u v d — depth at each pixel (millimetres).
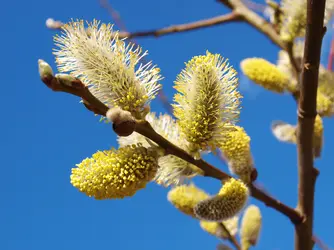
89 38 215
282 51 347
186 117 220
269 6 317
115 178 202
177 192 275
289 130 326
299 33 310
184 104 219
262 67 316
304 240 272
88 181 202
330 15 299
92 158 207
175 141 235
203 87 216
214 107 218
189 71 218
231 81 219
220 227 318
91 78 215
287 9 313
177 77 219
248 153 256
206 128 219
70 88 194
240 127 263
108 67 215
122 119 197
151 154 211
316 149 302
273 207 267
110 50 216
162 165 247
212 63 216
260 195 262
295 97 320
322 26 224
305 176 269
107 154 208
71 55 215
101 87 215
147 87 217
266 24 382
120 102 215
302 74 240
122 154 208
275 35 372
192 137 221
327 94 317
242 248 313
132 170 203
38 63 192
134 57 217
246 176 256
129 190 204
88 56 214
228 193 231
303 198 270
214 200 232
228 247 311
